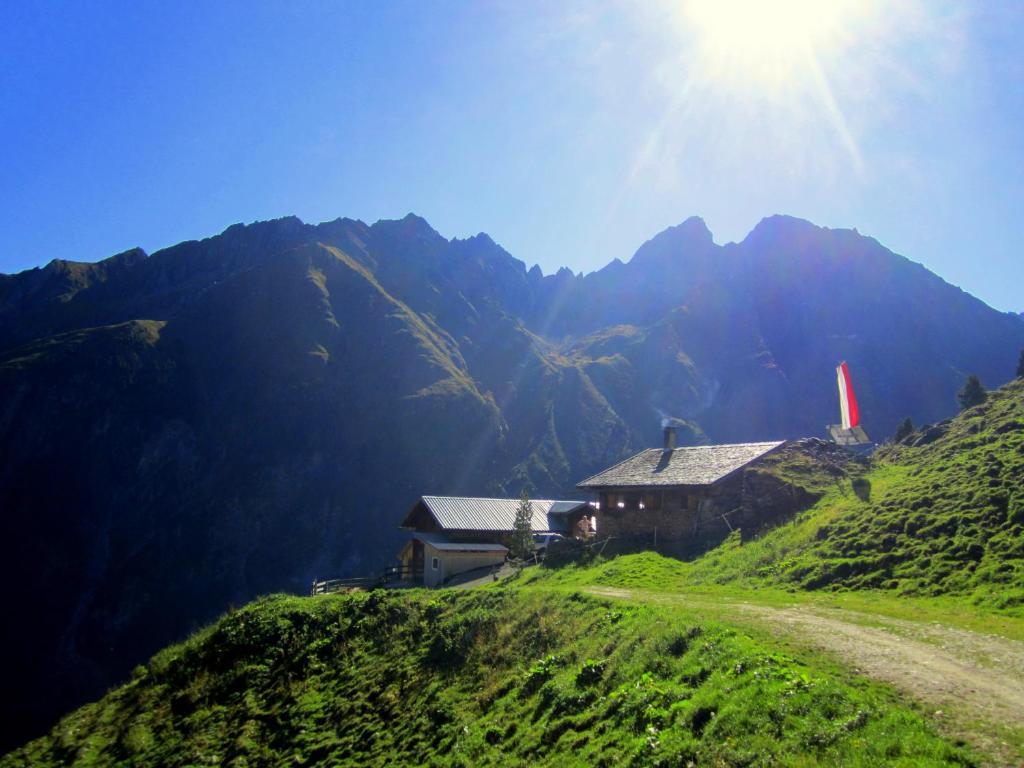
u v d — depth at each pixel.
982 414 39.72
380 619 26.27
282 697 23.03
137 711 25.34
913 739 10.07
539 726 15.43
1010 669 13.18
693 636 16.06
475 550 50.44
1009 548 20.88
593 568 35.38
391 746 18.05
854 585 22.91
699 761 11.31
